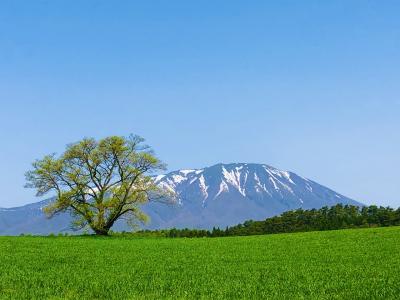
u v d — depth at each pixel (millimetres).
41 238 63219
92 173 75812
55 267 30391
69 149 75375
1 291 20828
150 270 29328
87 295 20344
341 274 26609
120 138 75688
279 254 39438
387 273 26359
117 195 74438
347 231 64125
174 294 20672
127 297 19953
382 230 60719
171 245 51219
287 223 122625
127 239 65938
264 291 21266
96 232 76000
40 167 74125
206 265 32062
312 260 34344
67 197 73125
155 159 76562
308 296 20000
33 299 19094
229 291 21219
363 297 19578
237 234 112688
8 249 43594
